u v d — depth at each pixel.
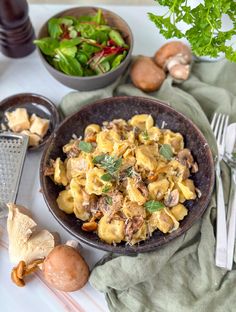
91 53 0.61
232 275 0.52
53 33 0.62
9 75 0.66
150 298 0.51
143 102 0.58
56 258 0.49
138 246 0.50
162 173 0.55
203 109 0.64
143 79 0.62
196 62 0.66
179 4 0.52
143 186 0.53
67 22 0.63
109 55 0.61
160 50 0.64
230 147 0.59
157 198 0.54
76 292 0.52
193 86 0.64
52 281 0.49
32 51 0.68
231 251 0.52
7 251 0.54
